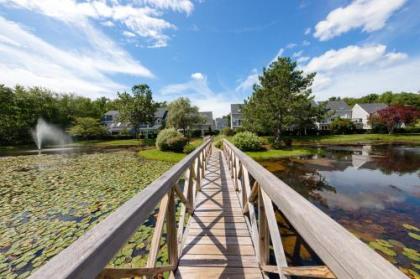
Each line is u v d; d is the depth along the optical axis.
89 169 8.15
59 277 0.43
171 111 26.23
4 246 2.82
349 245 0.49
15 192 5.22
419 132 23.06
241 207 2.91
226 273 1.59
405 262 2.61
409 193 5.31
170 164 9.10
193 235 2.18
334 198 5.00
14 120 21.19
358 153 12.19
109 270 0.72
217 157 8.52
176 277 1.56
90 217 3.65
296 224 0.72
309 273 0.82
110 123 35.16
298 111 13.21
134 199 0.92
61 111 27.22
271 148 13.73
